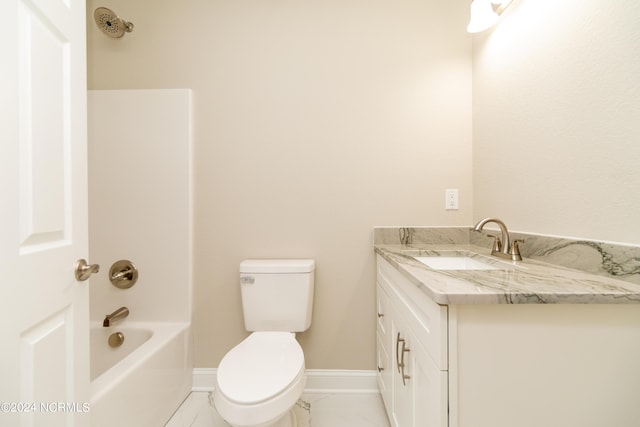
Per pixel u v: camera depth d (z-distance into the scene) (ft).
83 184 2.71
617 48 2.51
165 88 5.18
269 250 5.18
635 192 2.38
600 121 2.68
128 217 5.12
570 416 2.09
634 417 2.08
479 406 2.11
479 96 4.83
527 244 3.63
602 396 2.08
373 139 5.13
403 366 3.17
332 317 5.17
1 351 1.90
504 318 2.10
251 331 4.67
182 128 5.11
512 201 4.01
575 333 2.09
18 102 2.05
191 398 4.98
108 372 3.60
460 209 5.11
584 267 2.82
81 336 2.65
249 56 5.17
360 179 5.14
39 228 2.21
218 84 5.18
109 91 5.10
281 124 5.17
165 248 5.12
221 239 5.20
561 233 3.17
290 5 5.15
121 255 5.13
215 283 5.20
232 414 2.91
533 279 2.48
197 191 5.20
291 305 4.61
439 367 2.13
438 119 5.10
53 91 2.38
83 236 2.70
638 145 2.35
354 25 5.12
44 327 2.28
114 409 3.39
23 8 2.09
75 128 2.62
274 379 3.19
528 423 2.10
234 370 3.35
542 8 3.42
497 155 4.35
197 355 5.23
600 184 2.69
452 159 5.10
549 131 3.33
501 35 4.24
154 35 5.22
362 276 5.16
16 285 2.00
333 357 5.18
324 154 5.15
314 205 5.16
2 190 1.91
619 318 2.08
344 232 5.15
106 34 5.10
